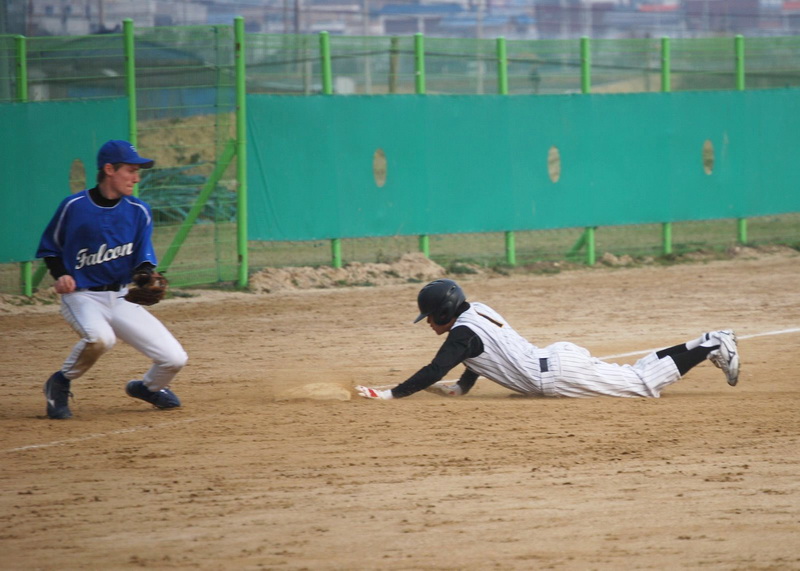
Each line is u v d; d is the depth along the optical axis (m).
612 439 24.09
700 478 20.69
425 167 60.44
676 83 121.25
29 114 50.47
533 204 63.84
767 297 52.75
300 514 18.67
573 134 64.62
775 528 17.50
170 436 25.09
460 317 29.34
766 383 32.47
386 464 22.08
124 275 27.42
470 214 62.12
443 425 25.72
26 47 55.88
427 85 117.88
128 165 26.34
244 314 48.34
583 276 61.56
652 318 46.84
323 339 42.25
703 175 69.62
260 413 27.61
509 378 29.22
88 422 27.00
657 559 16.09
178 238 54.69
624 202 66.81
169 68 58.34
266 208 55.78
